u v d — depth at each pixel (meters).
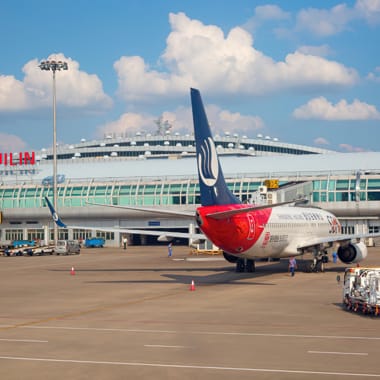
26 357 20.25
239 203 45.72
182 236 54.66
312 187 106.69
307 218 57.28
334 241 51.84
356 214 105.75
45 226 122.56
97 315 29.53
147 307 31.97
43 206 120.88
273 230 49.12
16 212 122.19
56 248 89.00
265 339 22.88
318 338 22.95
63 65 91.31
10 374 18.05
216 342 22.42
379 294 28.06
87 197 119.38
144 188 117.44
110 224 119.25
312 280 45.81
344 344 21.81
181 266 62.31
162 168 122.88
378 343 21.95
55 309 31.94
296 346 21.55
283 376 17.42
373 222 106.12
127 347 21.70
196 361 19.39
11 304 34.31
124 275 51.94
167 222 115.88
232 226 43.06
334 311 29.92
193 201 113.81
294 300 34.19
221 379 17.20
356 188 105.06
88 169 126.62
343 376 17.38
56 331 25.16
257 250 47.81
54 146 92.38
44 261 75.12
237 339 22.94
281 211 53.06
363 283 30.09
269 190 86.94
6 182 128.12
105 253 92.19
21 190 123.38
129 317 28.72
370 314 28.83
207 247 88.31
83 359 19.86
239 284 43.12
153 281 46.06
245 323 26.58
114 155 194.62
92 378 17.52
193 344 22.09
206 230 41.09
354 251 53.72
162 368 18.53
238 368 18.41
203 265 63.66
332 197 106.50
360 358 19.56
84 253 93.50
